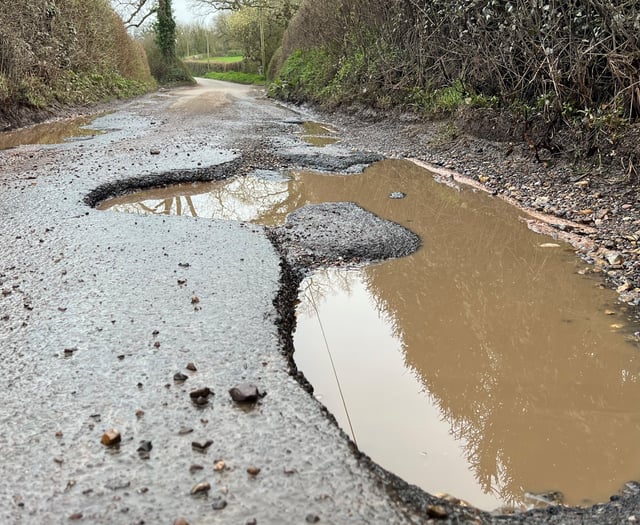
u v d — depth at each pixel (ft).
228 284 12.50
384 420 8.69
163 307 11.22
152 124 43.16
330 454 7.11
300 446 7.24
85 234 15.61
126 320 10.63
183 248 14.73
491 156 26.73
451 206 20.57
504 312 12.77
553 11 23.22
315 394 9.28
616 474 7.72
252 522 5.96
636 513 6.70
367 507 6.27
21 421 7.71
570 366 10.57
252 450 7.13
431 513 6.35
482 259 15.69
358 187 23.45
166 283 12.40
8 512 6.11
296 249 15.66
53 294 11.74
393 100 42.37
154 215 17.87
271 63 108.47
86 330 10.23
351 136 37.63
